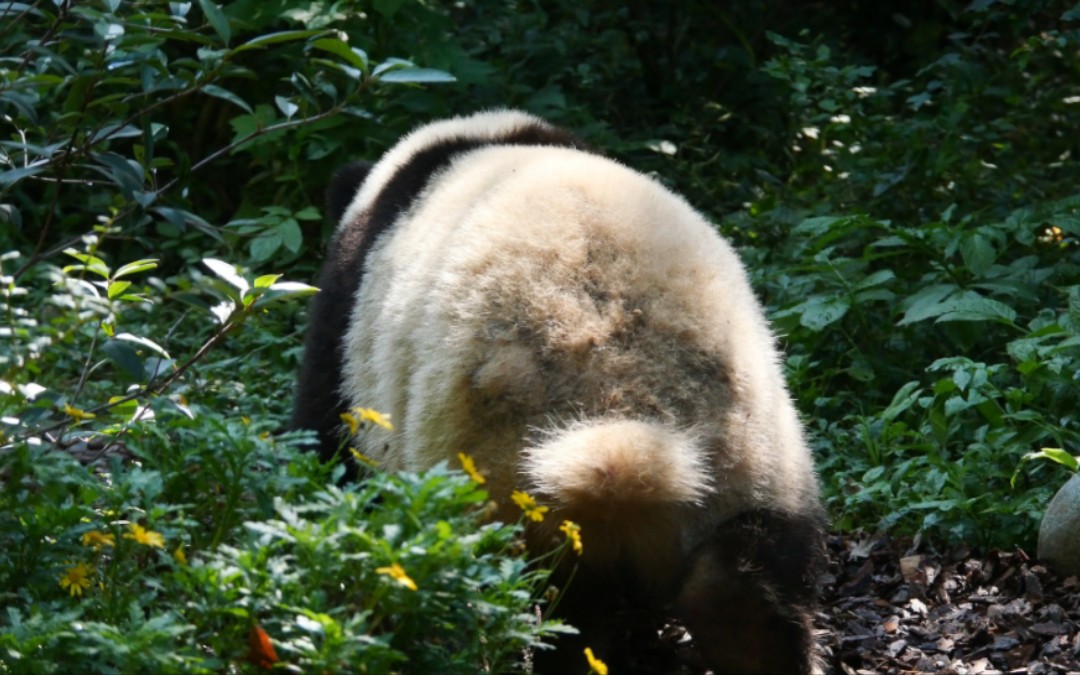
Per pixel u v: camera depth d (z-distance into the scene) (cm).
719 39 1652
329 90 686
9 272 1152
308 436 573
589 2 1525
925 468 852
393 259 701
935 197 1216
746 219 1209
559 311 589
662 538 571
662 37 1592
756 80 1474
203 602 488
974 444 824
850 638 703
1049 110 1387
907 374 974
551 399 577
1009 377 898
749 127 1459
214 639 483
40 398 583
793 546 579
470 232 638
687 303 602
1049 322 901
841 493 841
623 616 673
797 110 1391
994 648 681
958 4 1619
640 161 1349
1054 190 1223
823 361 1004
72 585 528
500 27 1431
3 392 573
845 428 945
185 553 563
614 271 603
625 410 573
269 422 593
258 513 553
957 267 1011
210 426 552
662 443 543
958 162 1236
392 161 821
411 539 484
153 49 639
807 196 1268
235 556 494
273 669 480
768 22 1653
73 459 583
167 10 955
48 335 690
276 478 537
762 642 565
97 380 1092
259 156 1252
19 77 629
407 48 1257
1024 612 705
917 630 712
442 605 479
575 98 1440
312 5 1232
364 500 503
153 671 463
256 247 1135
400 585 470
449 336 604
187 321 1170
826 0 1709
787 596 569
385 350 657
